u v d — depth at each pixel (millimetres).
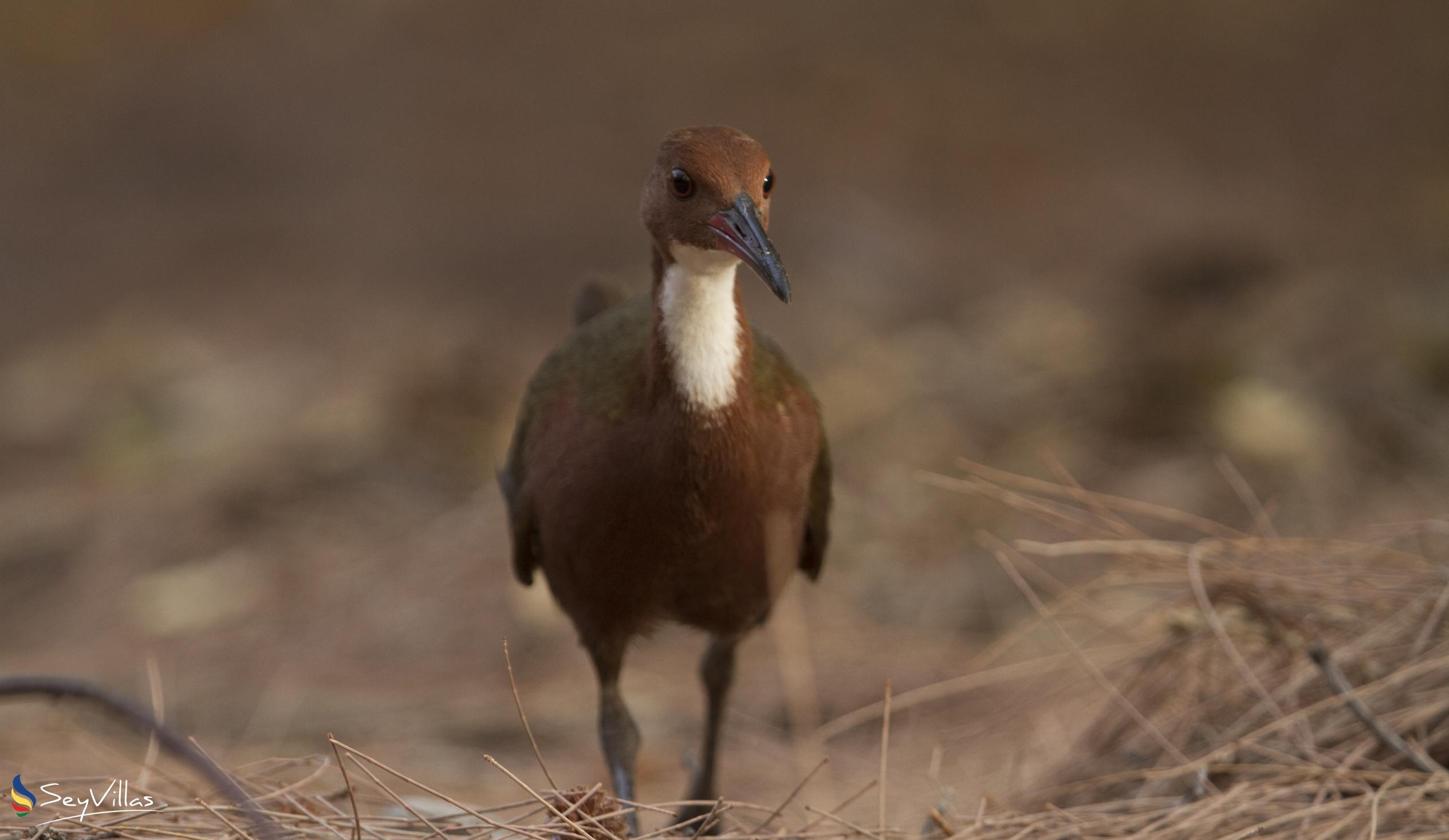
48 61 24047
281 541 12484
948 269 17094
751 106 20578
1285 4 22797
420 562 11945
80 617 11969
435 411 13680
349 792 5676
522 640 10992
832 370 14141
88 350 16656
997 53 21938
